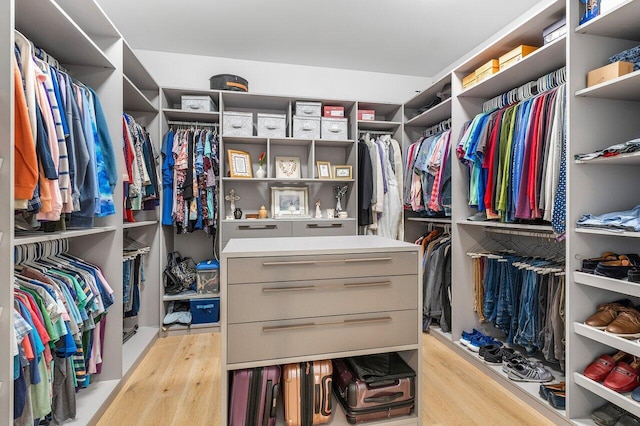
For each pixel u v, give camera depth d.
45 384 1.32
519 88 2.22
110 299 1.83
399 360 1.69
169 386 2.03
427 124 3.45
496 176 2.18
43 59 1.59
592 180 1.64
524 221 2.17
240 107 3.41
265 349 1.41
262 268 1.41
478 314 2.57
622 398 1.39
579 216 1.62
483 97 2.61
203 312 3.01
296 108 3.23
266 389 1.40
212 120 3.25
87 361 1.76
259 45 3.12
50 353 1.34
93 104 1.78
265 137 3.08
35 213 1.31
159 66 3.24
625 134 1.67
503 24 2.77
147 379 2.12
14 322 1.14
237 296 1.38
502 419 1.69
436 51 3.24
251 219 3.10
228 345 1.37
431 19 2.69
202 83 3.32
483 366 2.19
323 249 1.48
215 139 3.04
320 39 3.01
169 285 3.10
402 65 3.55
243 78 3.23
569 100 1.60
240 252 1.38
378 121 3.49
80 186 1.55
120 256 2.02
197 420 1.69
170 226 3.22
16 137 1.17
